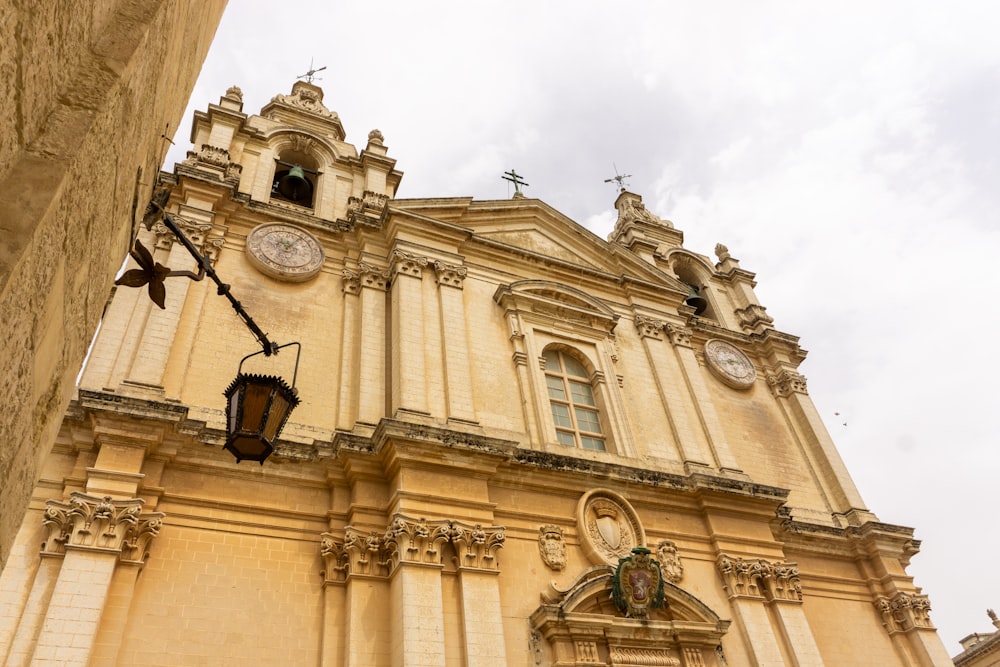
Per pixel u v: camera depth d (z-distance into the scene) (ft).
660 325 72.38
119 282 22.77
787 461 72.13
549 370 62.80
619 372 65.21
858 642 59.98
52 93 9.98
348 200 67.67
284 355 52.65
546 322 64.28
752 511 58.54
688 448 61.98
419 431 46.21
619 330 69.92
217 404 48.21
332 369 53.72
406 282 58.34
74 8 10.00
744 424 72.84
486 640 41.27
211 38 24.94
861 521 67.92
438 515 44.70
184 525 41.52
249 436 25.93
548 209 75.61
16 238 8.52
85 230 11.85
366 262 60.39
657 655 46.60
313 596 42.11
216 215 58.13
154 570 39.37
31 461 11.66
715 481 57.26
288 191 68.03
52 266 10.14
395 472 45.73
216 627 38.99
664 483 55.62
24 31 8.34
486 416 54.75
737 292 90.07
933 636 61.67
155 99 15.58
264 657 39.09
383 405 51.88
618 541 51.19
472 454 47.91
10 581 35.81
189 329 50.44
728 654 49.75
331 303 57.72
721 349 78.38
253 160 66.90
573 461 52.42
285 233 59.57
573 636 44.65
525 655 43.39
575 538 50.52
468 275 63.98
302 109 75.97
